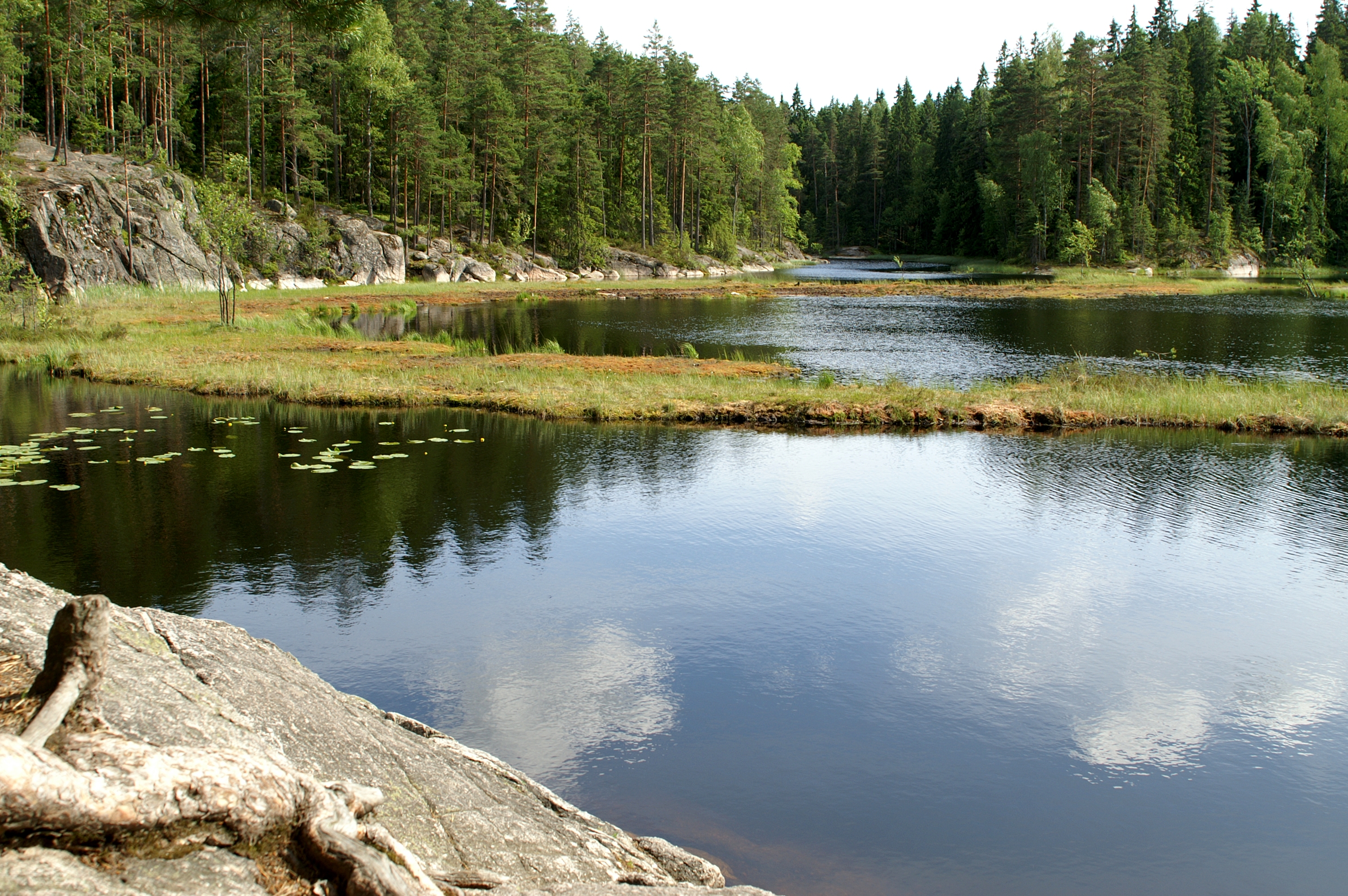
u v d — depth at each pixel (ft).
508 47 259.19
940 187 401.70
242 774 9.80
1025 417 67.67
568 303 183.73
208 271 175.22
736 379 84.53
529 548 38.65
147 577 34.09
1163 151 283.38
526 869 13.55
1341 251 289.53
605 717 24.43
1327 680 27.20
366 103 227.81
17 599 14.49
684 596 33.55
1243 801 20.95
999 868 18.22
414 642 29.04
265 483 47.52
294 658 17.89
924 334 128.16
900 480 51.29
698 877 15.56
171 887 8.59
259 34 198.39
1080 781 21.67
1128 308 168.35
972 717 24.81
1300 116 300.40
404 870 10.46
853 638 30.01
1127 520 44.01
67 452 53.72
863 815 20.04
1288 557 38.45
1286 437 64.18
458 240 252.83
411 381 79.77
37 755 8.25
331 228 214.28
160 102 205.46
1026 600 33.53
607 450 57.72
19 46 179.63
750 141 343.87
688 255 293.84
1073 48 276.41
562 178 276.62
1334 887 17.80
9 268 110.93
